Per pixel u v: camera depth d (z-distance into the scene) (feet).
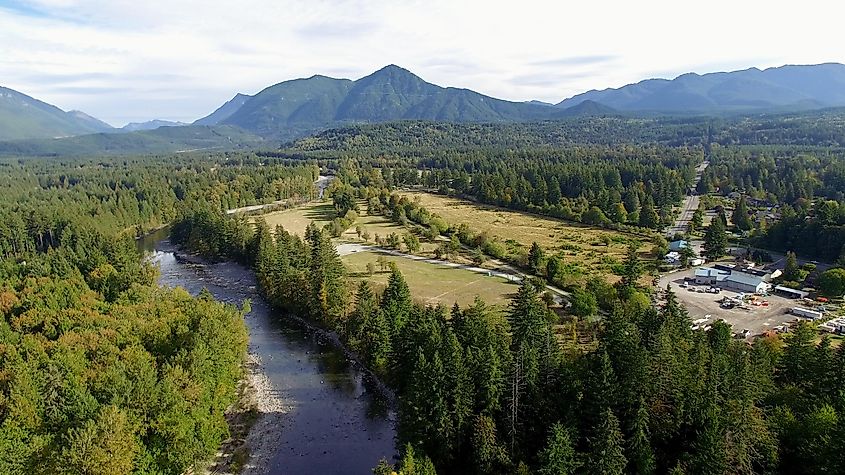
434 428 236.43
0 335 293.23
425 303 450.71
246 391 332.39
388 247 648.38
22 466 202.28
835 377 225.35
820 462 190.29
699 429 208.95
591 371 229.86
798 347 260.42
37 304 357.61
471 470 231.71
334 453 272.10
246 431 290.35
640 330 277.64
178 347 299.58
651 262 562.25
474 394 238.89
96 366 257.34
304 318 451.12
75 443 201.77
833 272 451.12
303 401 321.11
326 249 495.41
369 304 379.14
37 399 225.56
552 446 203.92
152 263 636.89
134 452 220.84
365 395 327.67
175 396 241.76
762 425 200.75
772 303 441.27
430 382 238.07
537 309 314.55
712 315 413.39
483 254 597.52
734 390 211.61
